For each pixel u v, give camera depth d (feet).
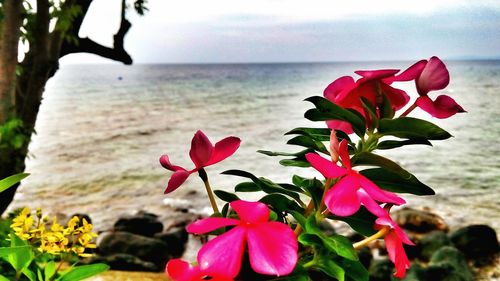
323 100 3.30
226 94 294.46
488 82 326.65
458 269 37.29
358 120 3.35
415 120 3.08
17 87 22.41
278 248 2.29
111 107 223.71
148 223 53.42
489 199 68.59
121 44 25.14
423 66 3.28
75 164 101.86
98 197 74.84
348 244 2.71
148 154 112.47
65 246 6.07
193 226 2.43
